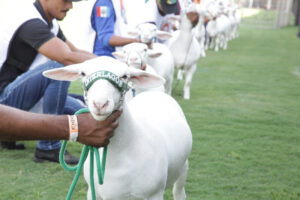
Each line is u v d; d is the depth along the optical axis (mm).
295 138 4508
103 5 4402
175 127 2312
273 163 3715
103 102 1547
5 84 3426
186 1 5910
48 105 3350
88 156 2029
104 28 4438
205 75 8219
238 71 8898
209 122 4891
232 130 4637
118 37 4426
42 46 2957
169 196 3006
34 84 3305
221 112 5395
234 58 10969
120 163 1863
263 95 6664
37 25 3023
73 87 6367
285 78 8328
